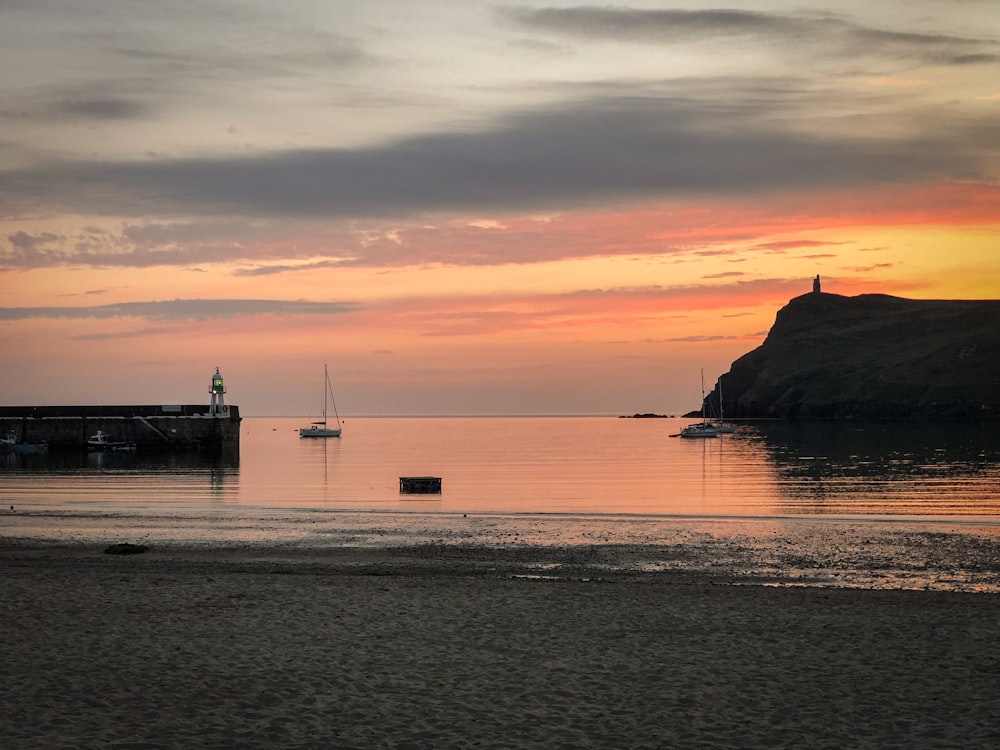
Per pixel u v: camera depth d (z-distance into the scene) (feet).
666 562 103.45
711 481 264.52
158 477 266.36
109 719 38.68
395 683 45.21
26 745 35.19
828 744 37.86
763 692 44.65
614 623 59.41
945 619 61.67
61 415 402.93
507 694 43.83
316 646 52.08
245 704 41.34
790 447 467.52
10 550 110.63
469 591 70.44
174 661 48.14
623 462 377.09
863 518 153.79
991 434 570.87
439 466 351.46
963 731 39.40
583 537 126.21
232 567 94.73
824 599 69.97
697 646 53.57
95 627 55.62
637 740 38.04
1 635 53.21
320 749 36.14
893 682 46.52
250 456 437.99
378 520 147.64
